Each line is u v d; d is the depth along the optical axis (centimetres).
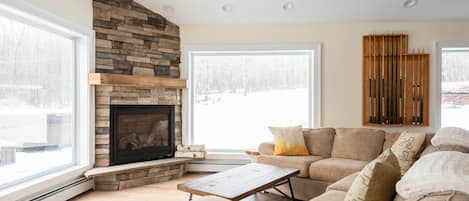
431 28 430
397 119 435
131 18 410
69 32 347
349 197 170
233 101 482
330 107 450
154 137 441
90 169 372
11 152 292
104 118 384
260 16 439
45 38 333
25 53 307
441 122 436
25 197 287
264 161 381
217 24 460
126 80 388
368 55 439
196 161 467
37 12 291
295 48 452
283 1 408
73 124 371
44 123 332
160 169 421
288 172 310
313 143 405
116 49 396
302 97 470
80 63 370
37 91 323
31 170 314
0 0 253
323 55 450
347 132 395
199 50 462
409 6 405
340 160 367
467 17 421
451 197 117
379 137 378
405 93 433
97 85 381
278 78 476
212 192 247
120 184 384
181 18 449
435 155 172
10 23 290
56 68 348
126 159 404
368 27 441
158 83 423
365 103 442
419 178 139
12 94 293
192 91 478
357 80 444
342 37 446
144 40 424
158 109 439
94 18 378
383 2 402
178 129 465
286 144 389
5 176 285
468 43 423
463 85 441
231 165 462
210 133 486
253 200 350
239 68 480
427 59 429
